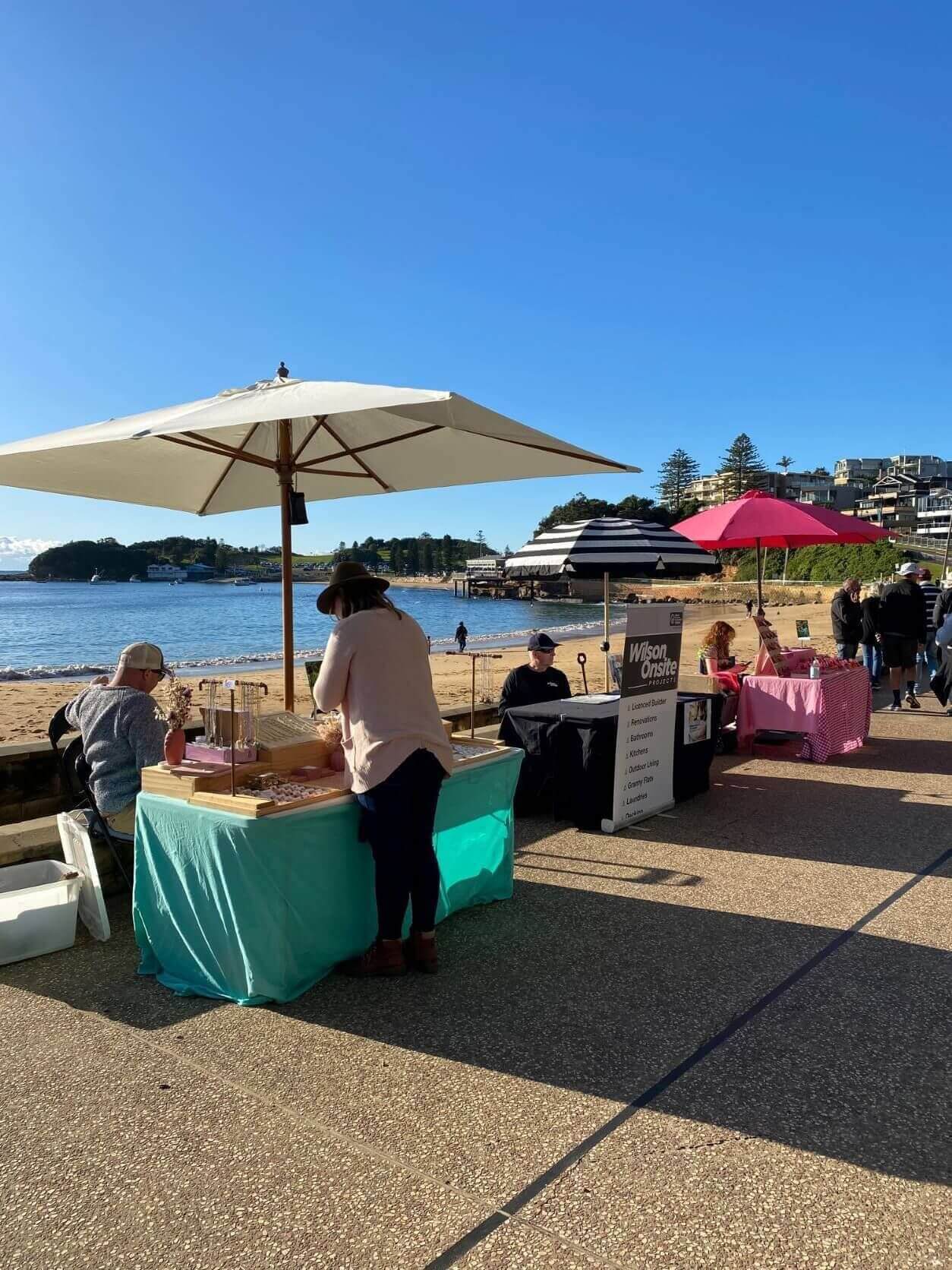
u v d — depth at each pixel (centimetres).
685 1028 292
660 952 354
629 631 515
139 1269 189
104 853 414
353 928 338
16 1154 228
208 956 317
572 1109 247
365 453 533
